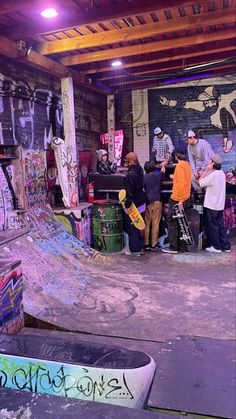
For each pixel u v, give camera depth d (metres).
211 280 4.82
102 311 3.79
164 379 2.52
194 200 6.82
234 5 4.62
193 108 8.96
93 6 4.06
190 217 6.30
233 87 8.68
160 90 9.05
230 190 8.05
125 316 3.69
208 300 4.12
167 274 5.09
